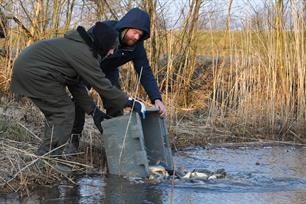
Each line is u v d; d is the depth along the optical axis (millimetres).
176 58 11430
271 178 7082
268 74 10312
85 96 7082
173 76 11484
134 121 6816
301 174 7363
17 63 6543
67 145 7344
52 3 10625
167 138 7328
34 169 6543
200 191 6398
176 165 7742
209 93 11500
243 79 10414
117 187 6418
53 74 6516
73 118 6750
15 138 7520
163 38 11352
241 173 7332
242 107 10281
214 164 7898
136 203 5902
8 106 8875
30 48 6562
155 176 6863
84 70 6484
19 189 6156
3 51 10320
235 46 10664
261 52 10523
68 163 6973
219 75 10719
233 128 10039
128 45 7051
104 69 7312
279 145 9531
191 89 11789
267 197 6238
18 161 6508
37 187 6277
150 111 7172
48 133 6723
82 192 6191
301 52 10273
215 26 11250
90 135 7566
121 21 6926
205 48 11812
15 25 10234
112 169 6961
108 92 6594
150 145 7379
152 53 11000
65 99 6668
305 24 10492
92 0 10562
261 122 10219
